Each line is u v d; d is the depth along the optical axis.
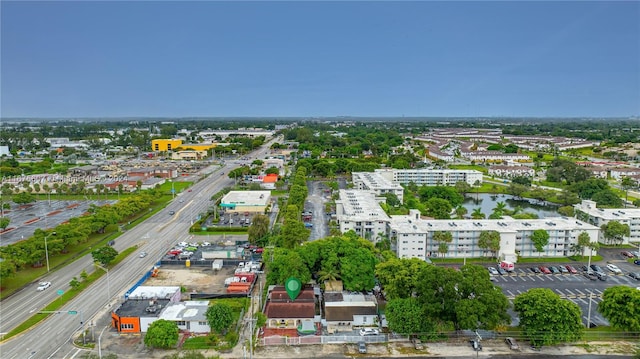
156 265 162.12
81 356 101.88
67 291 137.62
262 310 126.00
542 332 105.44
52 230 180.62
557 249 173.75
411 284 120.62
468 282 107.88
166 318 113.62
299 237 173.12
